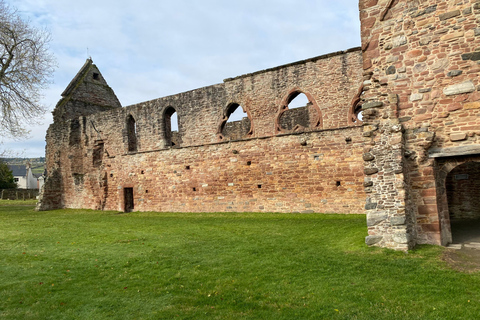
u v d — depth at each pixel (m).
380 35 9.54
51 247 10.79
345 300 5.89
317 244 9.75
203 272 7.75
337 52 16.23
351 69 16.00
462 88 8.49
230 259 8.66
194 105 20.77
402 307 5.50
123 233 12.99
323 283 6.68
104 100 31.89
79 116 29.25
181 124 21.28
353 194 14.92
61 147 28.89
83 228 14.64
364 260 7.79
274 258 8.51
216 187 18.83
